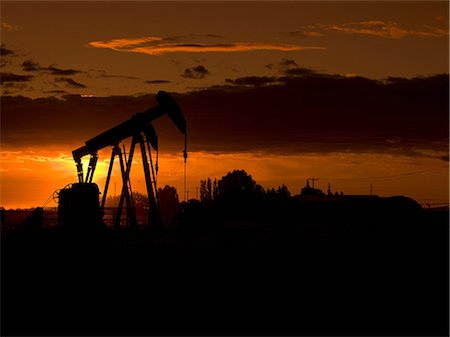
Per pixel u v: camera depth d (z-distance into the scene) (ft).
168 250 146.82
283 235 171.63
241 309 89.66
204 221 205.36
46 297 97.45
